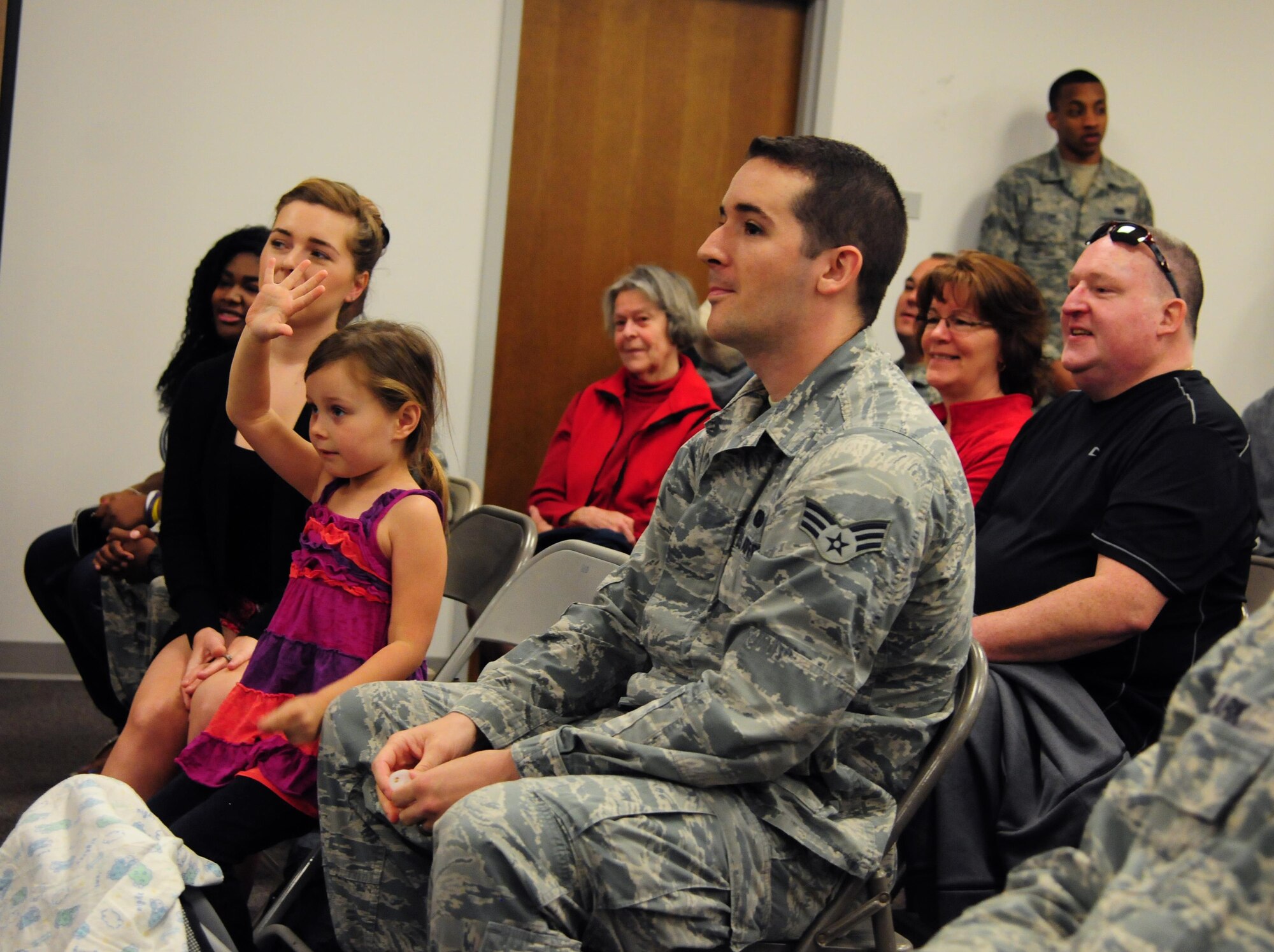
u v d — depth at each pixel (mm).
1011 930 935
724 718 1271
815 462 1366
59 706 3439
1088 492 1866
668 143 4289
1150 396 1896
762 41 4328
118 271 3801
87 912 1264
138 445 3867
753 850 1290
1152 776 948
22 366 3748
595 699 1600
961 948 905
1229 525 1756
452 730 1458
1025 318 2398
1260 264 4688
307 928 1617
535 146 4172
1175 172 4590
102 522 2650
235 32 3818
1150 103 4535
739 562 1424
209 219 3859
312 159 3916
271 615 1908
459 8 3982
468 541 2268
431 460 1889
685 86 4281
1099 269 1919
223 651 1858
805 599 1278
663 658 1485
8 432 3756
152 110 3779
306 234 2055
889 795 1381
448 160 4027
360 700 1500
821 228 1471
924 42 4332
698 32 4273
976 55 4375
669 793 1279
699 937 1259
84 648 2793
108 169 3762
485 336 4109
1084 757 1588
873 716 1377
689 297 3381
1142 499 1765
